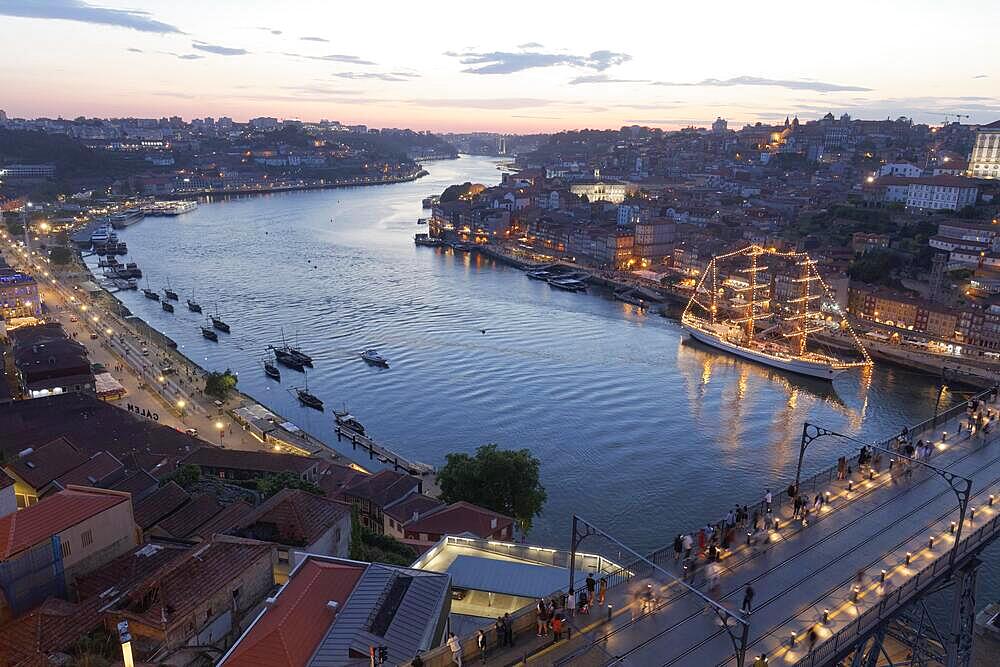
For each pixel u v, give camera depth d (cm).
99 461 10494
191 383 18188
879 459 7438
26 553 6184
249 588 6047
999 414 8544
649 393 18300
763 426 16225
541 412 16888
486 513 9731
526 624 4662
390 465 14050
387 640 4591
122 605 5616
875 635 5516
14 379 17125
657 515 12244
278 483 10106
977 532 5809
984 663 7881
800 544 5834
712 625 4778
